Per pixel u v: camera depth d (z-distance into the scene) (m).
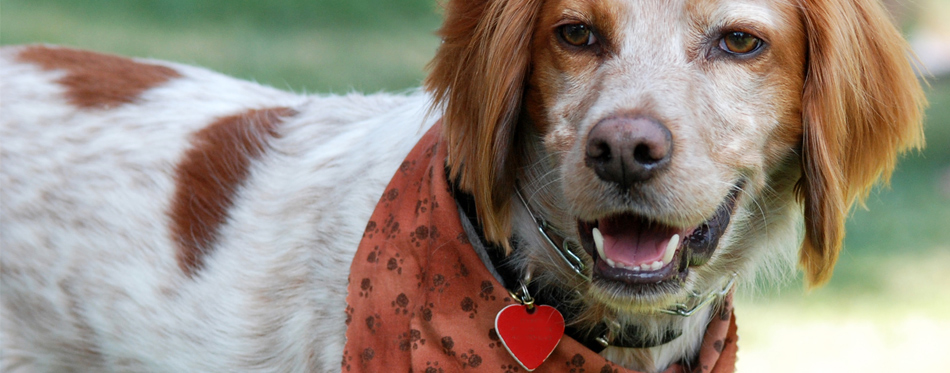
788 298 6.33
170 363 3.09
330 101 3.38
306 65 9.80
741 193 2.54
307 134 3.24
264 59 9.85
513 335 2.60
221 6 12.38
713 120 2.38
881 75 2.62
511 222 2.69
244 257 3.03
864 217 8.21
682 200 2.25
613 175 2.25
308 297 2.92
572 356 2.65
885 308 6.13
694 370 2.86
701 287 2.80
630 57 2.40
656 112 2.24
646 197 2.26
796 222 2.89
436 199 2.65
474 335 2.61
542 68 2.52
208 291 3.03
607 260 2.40
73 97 3.36
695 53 2.41
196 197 3.12
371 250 2.71
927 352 5.38
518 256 2.73
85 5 11.38
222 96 3.47
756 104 2.44
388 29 12.66
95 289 3.13
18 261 3.19
